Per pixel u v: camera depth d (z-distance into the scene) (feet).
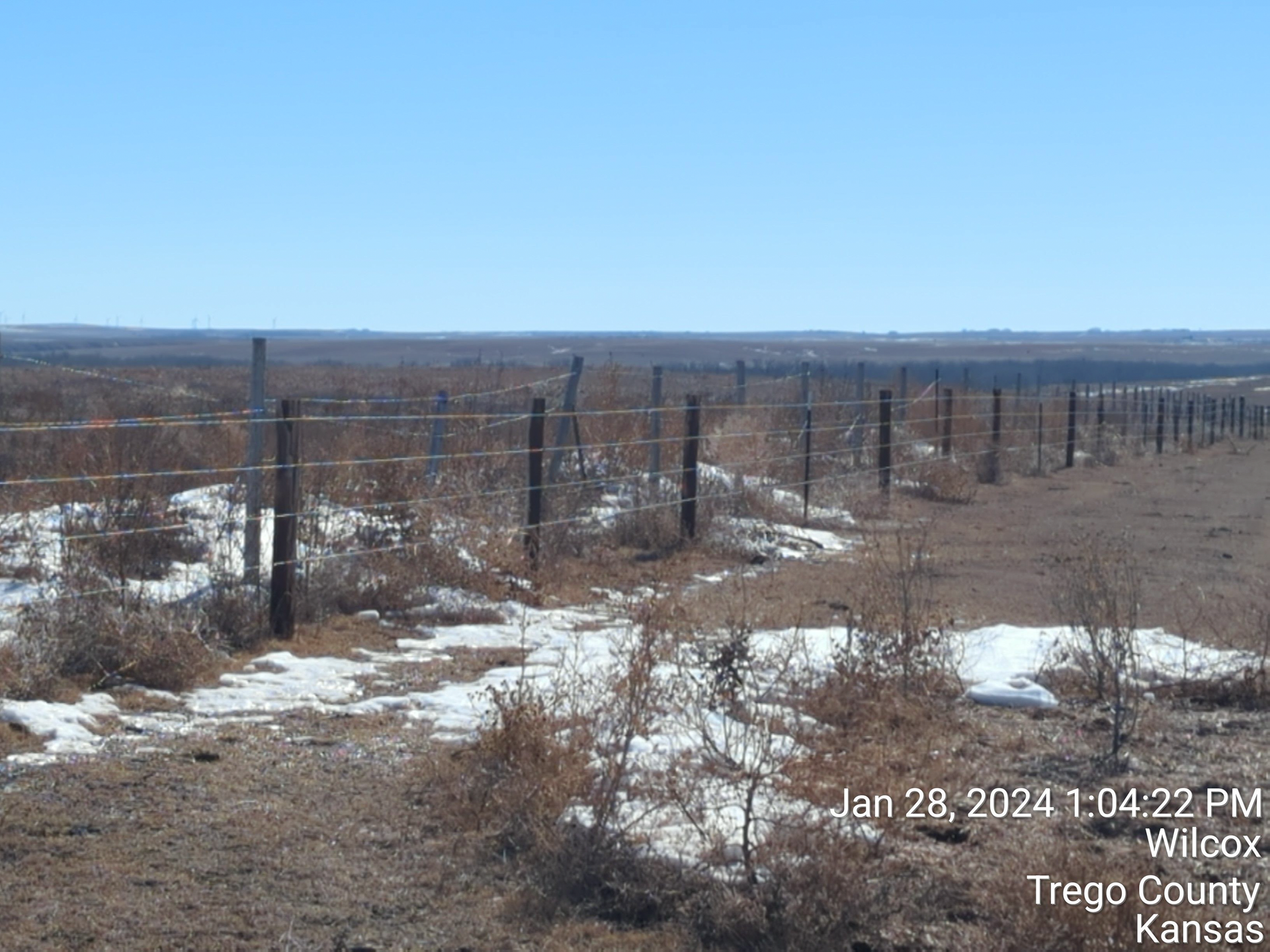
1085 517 68.74
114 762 22.93
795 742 21.12
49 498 42.04
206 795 21.56
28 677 26.14
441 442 49.93
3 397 91.56
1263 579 48.37
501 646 33.78
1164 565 51.78
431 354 426.51
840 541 57.00
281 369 224.53
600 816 18.93
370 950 16.62
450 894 18.30
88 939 16.49
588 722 22.08
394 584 37.04
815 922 17.22
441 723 26.17
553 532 45.55
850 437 78.28
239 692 28.35
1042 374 323.57
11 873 18.28
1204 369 394.93
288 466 32.86
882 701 26.84
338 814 21.02
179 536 38.60
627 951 16.87
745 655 25.96
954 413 106.11
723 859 18.40
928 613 32.12
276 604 32.94
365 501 40.50
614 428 63.72
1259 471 106.63
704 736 20.36
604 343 607.78
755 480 61.52
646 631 26.45
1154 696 30.32
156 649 28.58
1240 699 30.01
